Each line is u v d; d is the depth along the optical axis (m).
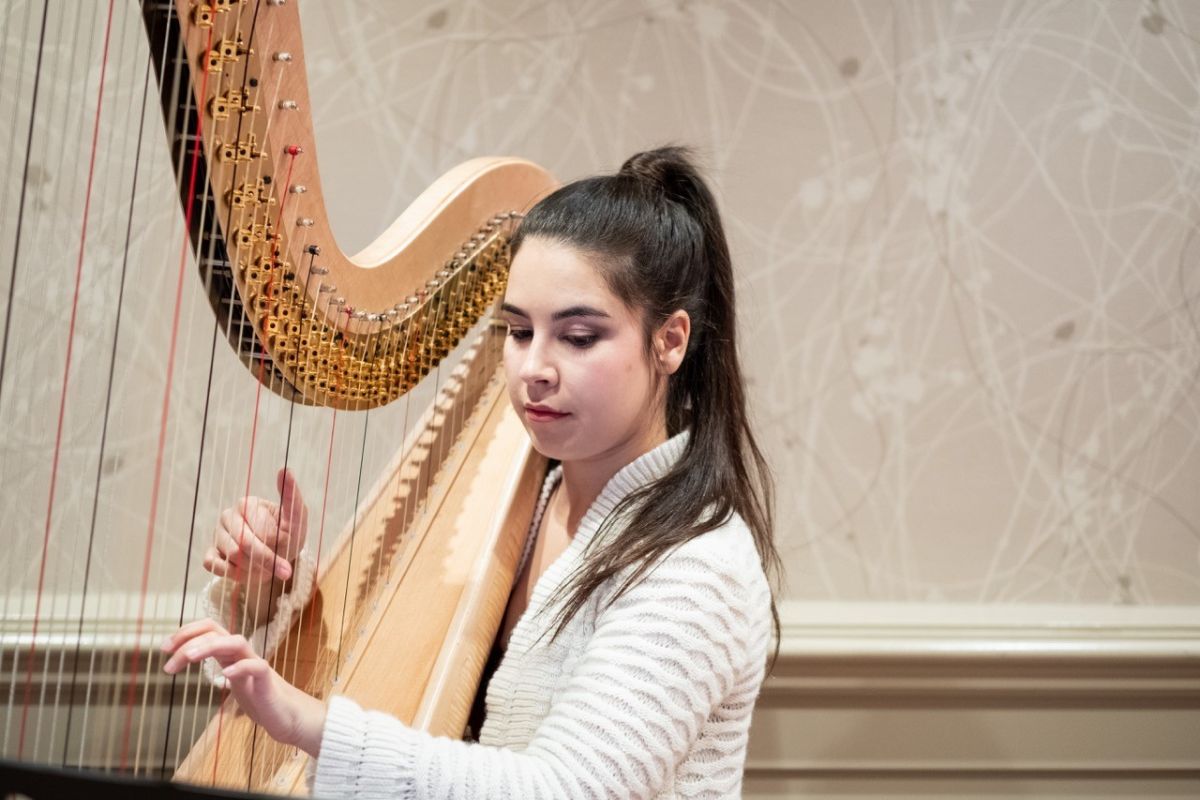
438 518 1.48
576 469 1.31
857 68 2.19
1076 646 2.14
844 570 2.25
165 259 2.10
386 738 1.00
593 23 2.19
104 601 2.00
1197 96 2.21
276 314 1.16
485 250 1.61
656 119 2.19
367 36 2.17
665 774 1.06
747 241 2.21
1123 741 2.21
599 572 1.15
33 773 0.62
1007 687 2.18
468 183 1.56
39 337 2.07
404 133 2.19
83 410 2.09
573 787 0.99
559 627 1.16
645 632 1.07
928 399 2.24
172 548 2.12
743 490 1.29
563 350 1.18
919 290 2.22
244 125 1.00
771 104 2.20
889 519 2.25
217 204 1.00
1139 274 2.23
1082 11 2.19
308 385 1.26
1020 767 2.20
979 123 2.20
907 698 2.19
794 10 2.18
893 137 2.20
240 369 2.13
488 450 1.61
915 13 2.19
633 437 1.26
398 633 1.28
